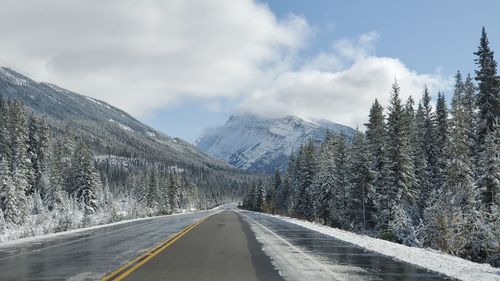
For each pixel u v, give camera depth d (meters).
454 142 36.03
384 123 52.59
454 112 42.78
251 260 13.29
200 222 36.78
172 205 119.38
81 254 14.71
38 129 84.94
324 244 18.38
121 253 14.95
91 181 77.81
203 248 16.52
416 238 31.14
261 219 43.72
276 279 10.16
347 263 12.79
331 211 58.31
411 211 45.84
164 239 20.36
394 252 15.64
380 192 47.47
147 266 12.04
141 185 135.75
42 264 12.41
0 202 53.59
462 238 24.83
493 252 23.77
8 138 72.38
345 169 58.22
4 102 84.75
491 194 32.31
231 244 18.09
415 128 55.69
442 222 26.12
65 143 95.06
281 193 97.94
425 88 56.56
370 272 11.22
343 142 61.53
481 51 41.09
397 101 47.12
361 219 51.81
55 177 79.88
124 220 46.28
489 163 32.72
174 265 12.22
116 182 174.62
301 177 72.12
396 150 45.75
